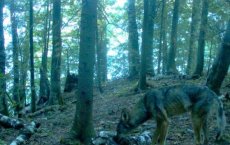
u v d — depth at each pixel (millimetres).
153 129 7852
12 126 8016
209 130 7379
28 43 13867
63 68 15367
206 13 12195
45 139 7266
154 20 18578
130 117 6277
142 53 13789
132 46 18797
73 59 16750
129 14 19203
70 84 20047
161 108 5961
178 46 22797
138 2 21859
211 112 5996
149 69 18234
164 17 19781
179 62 25984
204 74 15039
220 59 9406
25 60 13508
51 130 8750
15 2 14844
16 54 13484
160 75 17234
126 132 6273
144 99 6293
